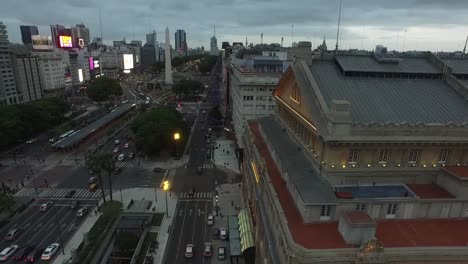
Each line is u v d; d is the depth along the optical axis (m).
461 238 42.41
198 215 97.50
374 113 53.16
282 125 81.44
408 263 39.91
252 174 81.12
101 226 89.00
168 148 153.75
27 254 78.19
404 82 61.53
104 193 109.19
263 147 79.38
